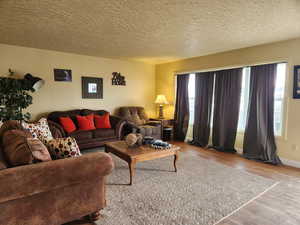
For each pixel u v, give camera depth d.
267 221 1.92
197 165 3.44
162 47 4.04
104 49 4.27
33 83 3.85
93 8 2.28
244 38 3.37
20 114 3.73
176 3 2.14
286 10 2.29
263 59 3.74
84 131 4.07
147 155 2.75
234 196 2.38
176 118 5.52
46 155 1.66
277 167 3.40
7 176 1.34
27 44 3.90
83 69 4.85
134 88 5.79
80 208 1.79
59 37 3.43
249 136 3.94
